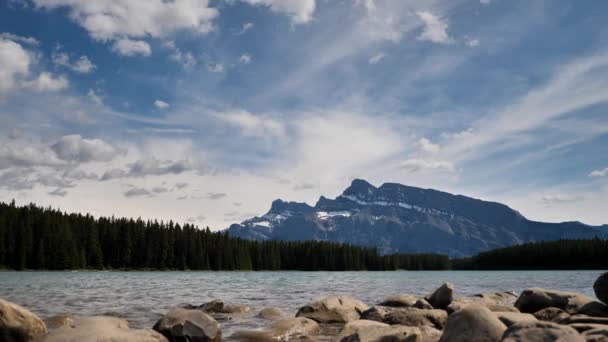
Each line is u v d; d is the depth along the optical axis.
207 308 22.86
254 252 151.00
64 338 11.09
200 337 13.71
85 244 112.12
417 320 17.11
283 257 162.12
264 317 20.91
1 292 34.81
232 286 50.78
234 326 18.27
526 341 9.41
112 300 29.44
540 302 19.20
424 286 54.94
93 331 11.46
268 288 47.12
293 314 22.66
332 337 15.88
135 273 105.06
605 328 11.30
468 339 11.91
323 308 19.89
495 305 19.69
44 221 105.69
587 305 17.41
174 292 38.75
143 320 19.58
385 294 38.59
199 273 114.38
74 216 118.69
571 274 102.88
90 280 60.12
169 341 13.58
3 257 96.06
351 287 50.75
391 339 12.45
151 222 126.12
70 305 25.58
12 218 101.38
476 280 74.56
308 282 64.12
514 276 94.12
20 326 12.07
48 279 61.00
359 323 14.40
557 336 9.28
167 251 124.75
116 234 119.50
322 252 166.88
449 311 19.91
